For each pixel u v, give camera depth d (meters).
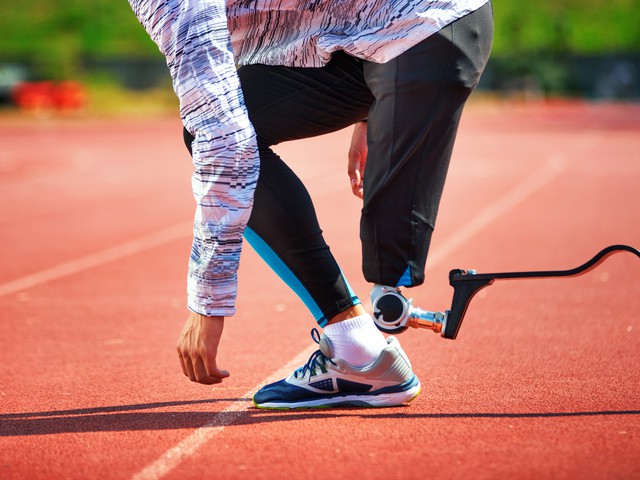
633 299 5.51
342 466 2.59
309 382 3.18
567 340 4.44
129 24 52.56
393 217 2.90
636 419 3.01
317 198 12.33
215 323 2.89
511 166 16.61
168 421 3.13
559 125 30.23
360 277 6.62
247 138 2.80
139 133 29.05
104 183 15.16
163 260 7.66
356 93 2.97
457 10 2.82
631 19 56.38
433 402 3.28
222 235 2.82
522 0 56.69
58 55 45.50
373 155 2.90
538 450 2.69
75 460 2.73
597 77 55.75
